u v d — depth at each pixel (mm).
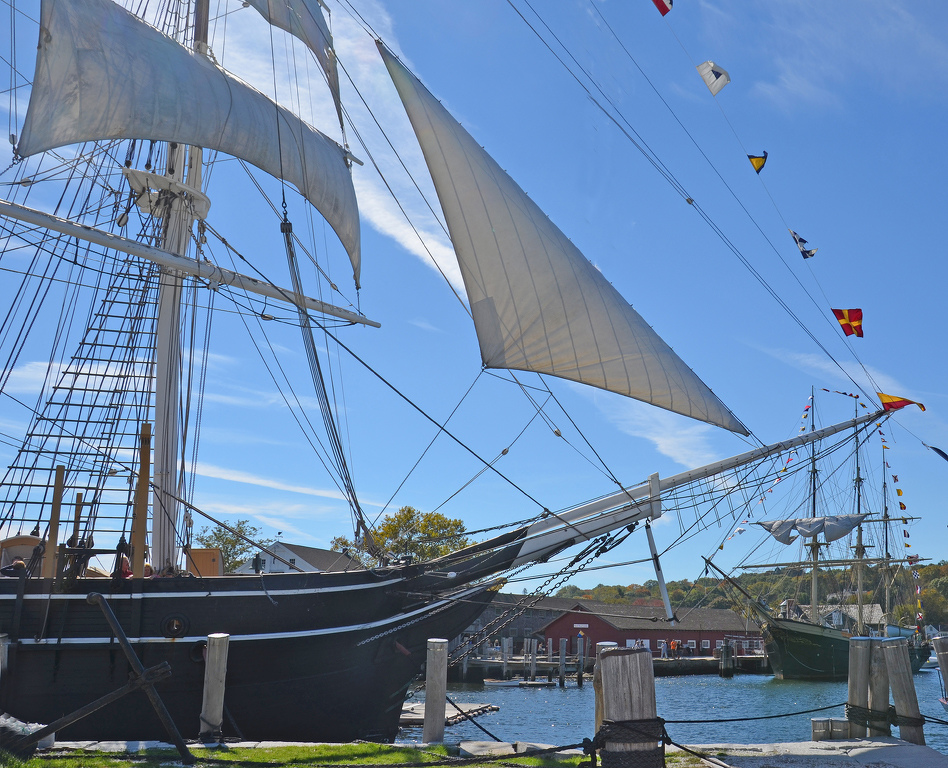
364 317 24391
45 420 19125
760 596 69000
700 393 16359
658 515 15797
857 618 72750
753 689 52719
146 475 14086
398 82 16734
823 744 13391
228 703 13742
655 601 124812
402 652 15367
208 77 22172
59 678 13141
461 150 16875
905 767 11516
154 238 21562
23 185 19375
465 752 12164
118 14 20453
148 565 17953
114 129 19609
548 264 16453
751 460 16438
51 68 18094
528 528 15781
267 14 26000
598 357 16156
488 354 16188
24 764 9273
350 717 14953
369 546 16938
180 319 20594
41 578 13281
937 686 63656
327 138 26594
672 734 25641
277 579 14180
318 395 18359
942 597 144375
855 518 66375
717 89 15102
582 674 51562
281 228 19578
